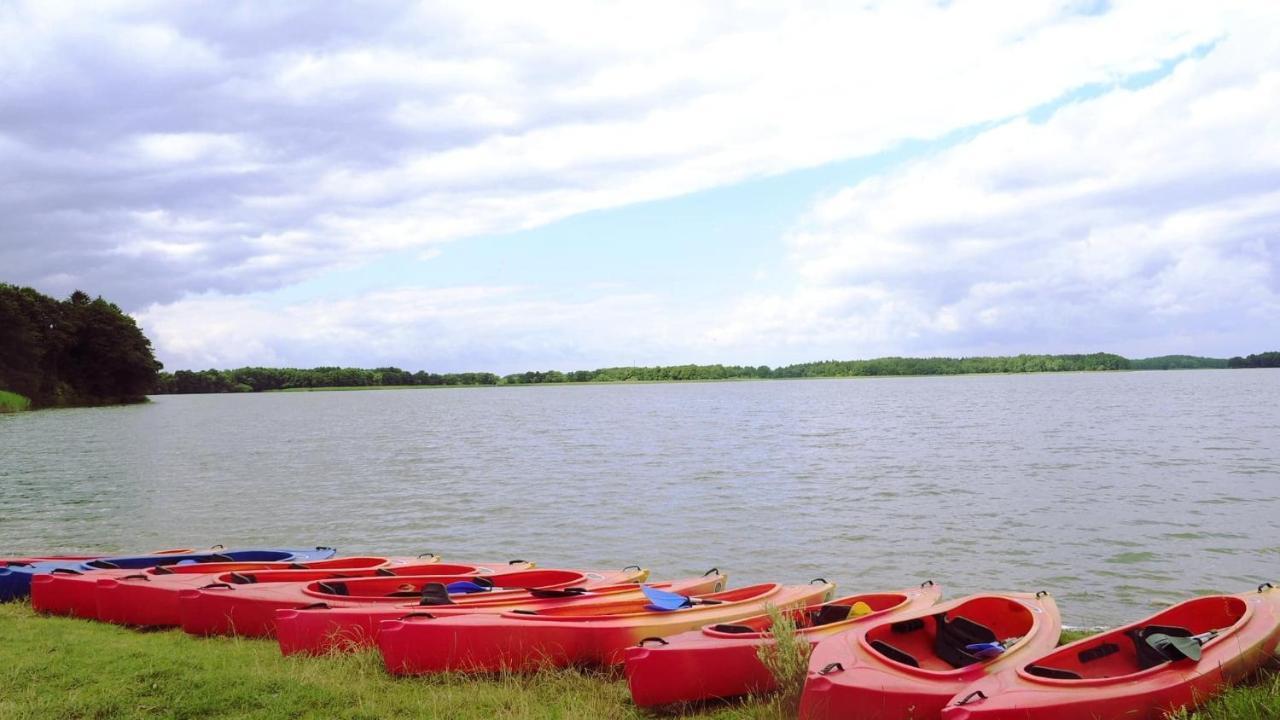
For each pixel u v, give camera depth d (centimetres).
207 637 1177
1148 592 1553
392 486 3150
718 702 880
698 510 2498
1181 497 2533
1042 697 714
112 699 819
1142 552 1844
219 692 847
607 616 1032
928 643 965
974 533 2080
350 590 1266
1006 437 4691
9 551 2047
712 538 2098
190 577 1317
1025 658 833
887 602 1082
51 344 10531
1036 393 11612
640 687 845
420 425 7212
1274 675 791
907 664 829
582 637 981
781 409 8769
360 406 12625
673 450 4406
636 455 4169
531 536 2173
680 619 1031
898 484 2950
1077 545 1922
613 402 12619
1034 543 1955
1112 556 1814
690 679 860
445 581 1320
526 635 972
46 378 10481
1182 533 2022
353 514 2544
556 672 957
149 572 1380
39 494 3006
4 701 814
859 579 1698
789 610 1025
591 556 1941
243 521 2444
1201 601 927
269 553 1605
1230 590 1557
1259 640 820
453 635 960
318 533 2262
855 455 3941
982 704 699
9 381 9694
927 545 1961
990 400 9662
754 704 849
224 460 4188
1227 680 766
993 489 2783
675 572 1781
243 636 1173
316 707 827
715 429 5894
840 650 825
